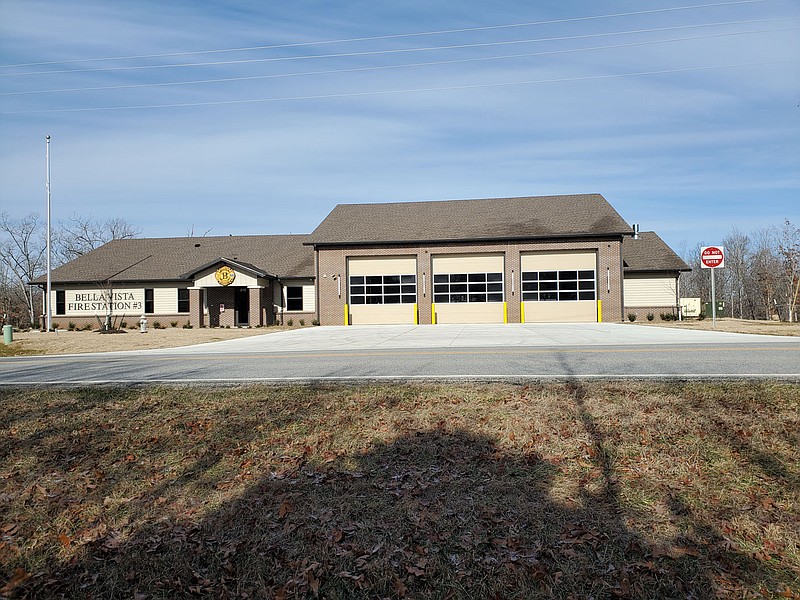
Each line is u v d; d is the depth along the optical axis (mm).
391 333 24703
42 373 12422
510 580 4414
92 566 4891
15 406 8844
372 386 8984
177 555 4941
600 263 32969
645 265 36312
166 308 39125
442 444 6605
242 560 4844
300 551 4883
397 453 6477
